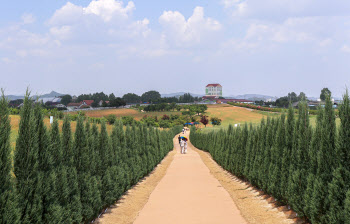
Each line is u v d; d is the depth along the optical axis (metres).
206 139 41.66
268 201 11.62
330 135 7.72
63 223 7.03
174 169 22.94
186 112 123.88
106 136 11.09
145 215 9.99
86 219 8.74
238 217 9.45
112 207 11.22
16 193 5.66
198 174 20.16
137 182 16.98
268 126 12.77
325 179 7.53
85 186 8.70
